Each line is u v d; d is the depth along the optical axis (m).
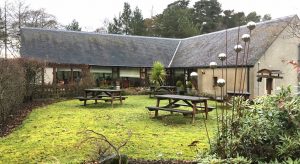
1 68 10.51
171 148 7.17
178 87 26.39
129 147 7.21
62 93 20.98
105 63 27.75
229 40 26.31
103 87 25.41
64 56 26.98
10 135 8.61
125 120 11.48
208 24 47.69
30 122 10.85
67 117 12.10
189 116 12.58
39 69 19.17
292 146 3.79
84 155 6.41
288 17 23.19
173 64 29.81
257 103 4.44
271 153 4.05
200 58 27.16
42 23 40.53
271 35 22.62
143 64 29.05
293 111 4.16
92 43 29.67
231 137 4.16
